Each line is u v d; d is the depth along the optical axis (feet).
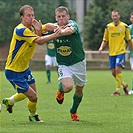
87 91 102.53
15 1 197.88
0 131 49.78
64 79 55.83
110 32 94.22
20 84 54.44
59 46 56.08
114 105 76.18
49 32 55.77
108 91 102.89
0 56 208.33
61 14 55.06
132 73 169.68
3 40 204.13
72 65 56.49
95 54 226.17
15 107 73.36
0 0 198.59
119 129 51.80
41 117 62.23
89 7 228.43
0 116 62.80
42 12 200.44
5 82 129.90
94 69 204.95
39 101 82.64
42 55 230.07
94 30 220.64
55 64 127.24
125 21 210.79
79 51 56.34
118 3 215.31
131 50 99.50
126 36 93.76
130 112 67.26
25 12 53.57
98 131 50.26
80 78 57.11
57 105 76.59
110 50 94.58
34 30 54.95
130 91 97.91
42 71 187.01
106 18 217.56
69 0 254.68
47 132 49.21
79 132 49.42
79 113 66.18
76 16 234.79
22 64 54.54
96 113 66.23
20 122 57.21
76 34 55.47
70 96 91.30
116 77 93.76
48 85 120.57
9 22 199.62
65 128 52.16
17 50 53.78
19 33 53.01
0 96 92.02
